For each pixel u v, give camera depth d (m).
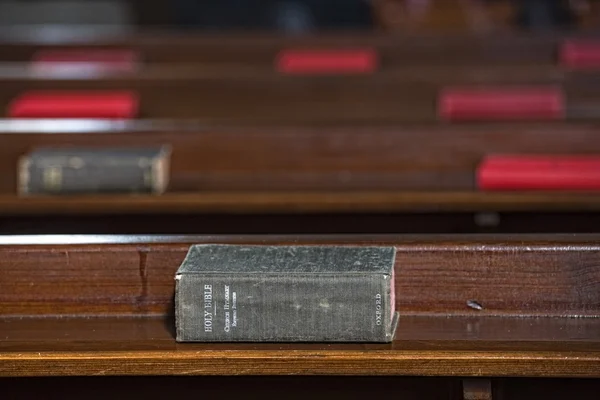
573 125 4.71
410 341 2.30
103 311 2.51
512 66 7.45
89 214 4.10
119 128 4.63
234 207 4.00
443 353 2.23
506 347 2.26
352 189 4.51
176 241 2.52
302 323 2.29
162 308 2.51
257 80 5.80
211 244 2.49
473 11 9.39
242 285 2.28
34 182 4.19
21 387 2.41
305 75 5.78
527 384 2.37
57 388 2.41
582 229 4.05
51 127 4.62
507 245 2.45
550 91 6.00
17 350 2.28
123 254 2.50
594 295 2.44
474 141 4.71
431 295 2.48
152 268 2.50
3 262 2.50
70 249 2.50
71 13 10.86
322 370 2.24
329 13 10.69
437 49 7.48
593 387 2.36
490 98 5.66
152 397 2.41
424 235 2.57
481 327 2.39
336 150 4.71
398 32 8.75
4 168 4.59
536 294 2.46
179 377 2.40
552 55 7.46
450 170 4.74
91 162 4.19
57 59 7.41
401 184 4.59
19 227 4.11
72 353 2.26
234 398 2.41
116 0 10.85
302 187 4.56
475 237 2.53
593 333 2.34
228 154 4.70
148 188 4.20
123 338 2.35
